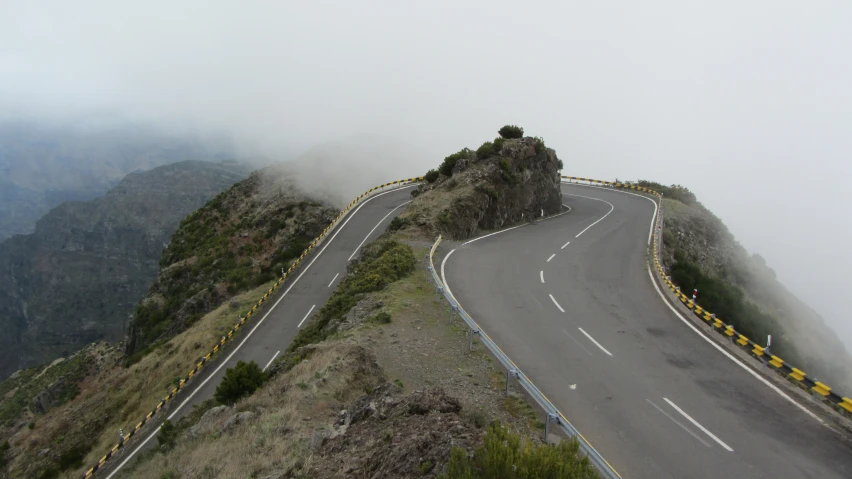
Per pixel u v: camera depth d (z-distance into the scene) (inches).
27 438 1256.8
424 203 1304.1
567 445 275.4
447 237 1153.4
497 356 500.7
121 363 1595.7
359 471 311.0
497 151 1485.0
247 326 1194.6
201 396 936.9
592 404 471.8
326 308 872.9
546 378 522.9
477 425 362.3
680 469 375.9
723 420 447.2
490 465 255.0
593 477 257.8
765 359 562.9
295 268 1513.3
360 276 901.2
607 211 1617.9
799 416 454.6
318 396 467.8
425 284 816.3
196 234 2123.5
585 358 575.8
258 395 546.6
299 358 613.6
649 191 1998.0
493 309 730.2
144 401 1033.5
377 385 483.5
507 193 1403.8
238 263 1824.6
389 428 352.8
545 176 1578.5
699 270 1201.4
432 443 304.0
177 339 1310.3
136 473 524.7
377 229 1776.6
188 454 460.8
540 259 1018.1
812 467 380.5
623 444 406.9
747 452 398.9
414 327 637.3
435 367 535.2
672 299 792.3
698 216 1691.7
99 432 1055.0
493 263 978.1
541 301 770.2
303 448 378.9
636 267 976.3
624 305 762.2
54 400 1614.2
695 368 555.2
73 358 2012.8
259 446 402.6
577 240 1199.6
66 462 962.7
